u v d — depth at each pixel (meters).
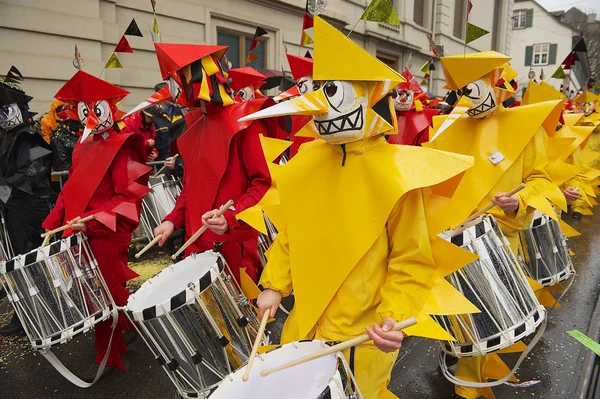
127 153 2.95
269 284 1.80
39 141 3.95
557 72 4.52
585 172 6.00
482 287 2.06
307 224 1.70
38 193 3.92
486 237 2.15
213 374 2.05
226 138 2.56
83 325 2.54
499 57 2.66
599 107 9.08
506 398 2.74
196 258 2.44
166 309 1.97
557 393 2.79
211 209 2.64
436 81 14.27
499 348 2.05
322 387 1.42
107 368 3.04
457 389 2.61
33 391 2.88
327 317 1.68
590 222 7.01
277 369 1.43
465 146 3.07
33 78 5.90
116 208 2.78
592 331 3.54
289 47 9.25
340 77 1.49
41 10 5.87
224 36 8.23
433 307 1.49
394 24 1.56
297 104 1.47
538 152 2.85
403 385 2.87
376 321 1.53
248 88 4.34
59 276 2.50
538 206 2.64
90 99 2.87
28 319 2.48
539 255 3.14
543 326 2.20
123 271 2.94
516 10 27.48
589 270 4.94
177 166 5.71
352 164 1.62
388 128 1.57
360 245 1.56
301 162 1.79
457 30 15.07
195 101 2.65
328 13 9.28
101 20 6.43
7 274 2.45
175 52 2.42
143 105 2.86
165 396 2.80
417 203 1.55
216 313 2.07
